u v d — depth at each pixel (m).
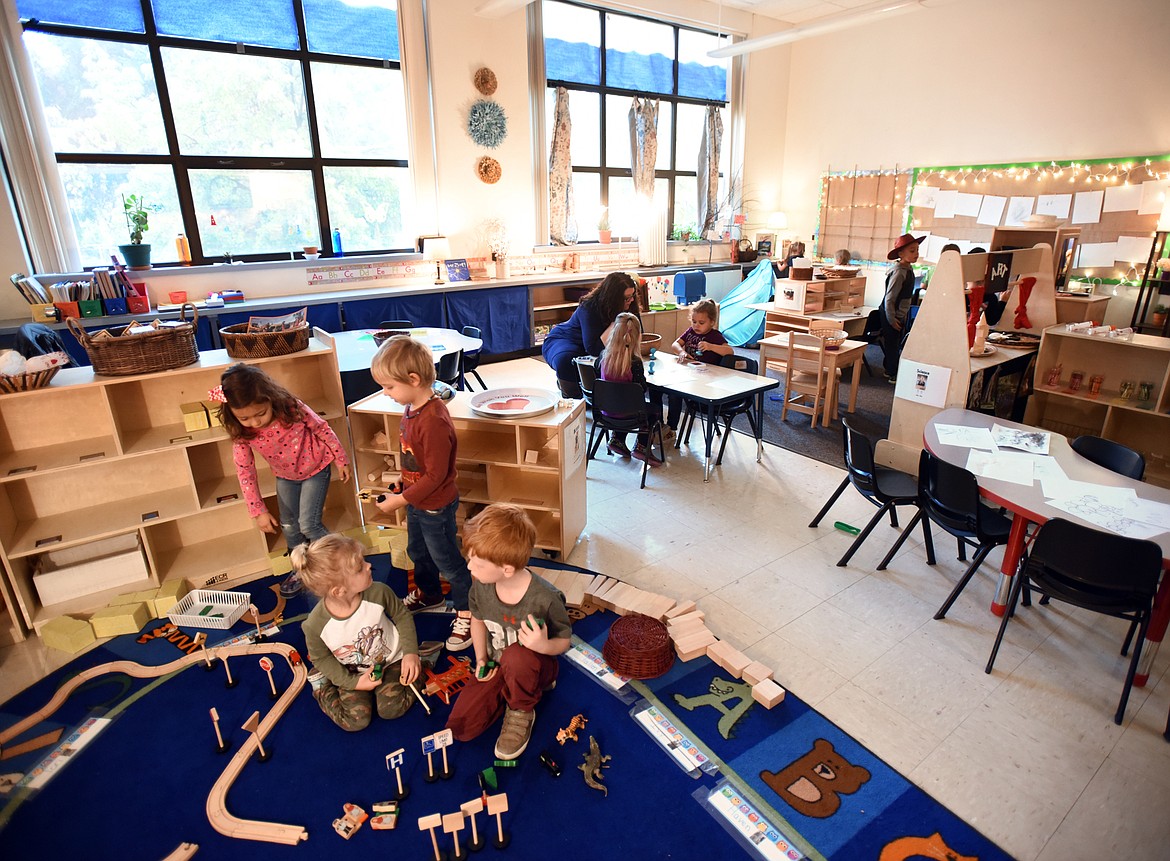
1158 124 6.03
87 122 5.16
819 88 8.84
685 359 4.62
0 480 2.44
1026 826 1.81
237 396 2.41
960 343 3.61
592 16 7.56
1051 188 6.77
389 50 6.22
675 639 2.49
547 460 3.04
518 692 2.03
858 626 2.68
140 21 5.19
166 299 5.52
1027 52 6.76
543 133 7.30
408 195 6.68
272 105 5.84
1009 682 2.37
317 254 6.26
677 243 8.95
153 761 2.04
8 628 2.68
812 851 1.73
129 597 2.75
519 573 2.07
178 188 5.60
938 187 7.71
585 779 1.94
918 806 1.86
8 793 1.92
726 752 2.04
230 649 2.47
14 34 4.69
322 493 2.74
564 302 7.82
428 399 2.33
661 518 3.61
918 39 7.65
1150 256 5.88
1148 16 5.95
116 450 2.69
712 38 8.59
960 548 3.15
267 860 1.72
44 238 5.02
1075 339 4.21
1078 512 2.30
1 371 2.36
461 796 1.90
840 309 6.82
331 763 2.02
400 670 2.24
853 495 3.92
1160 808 1.87
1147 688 2.35
